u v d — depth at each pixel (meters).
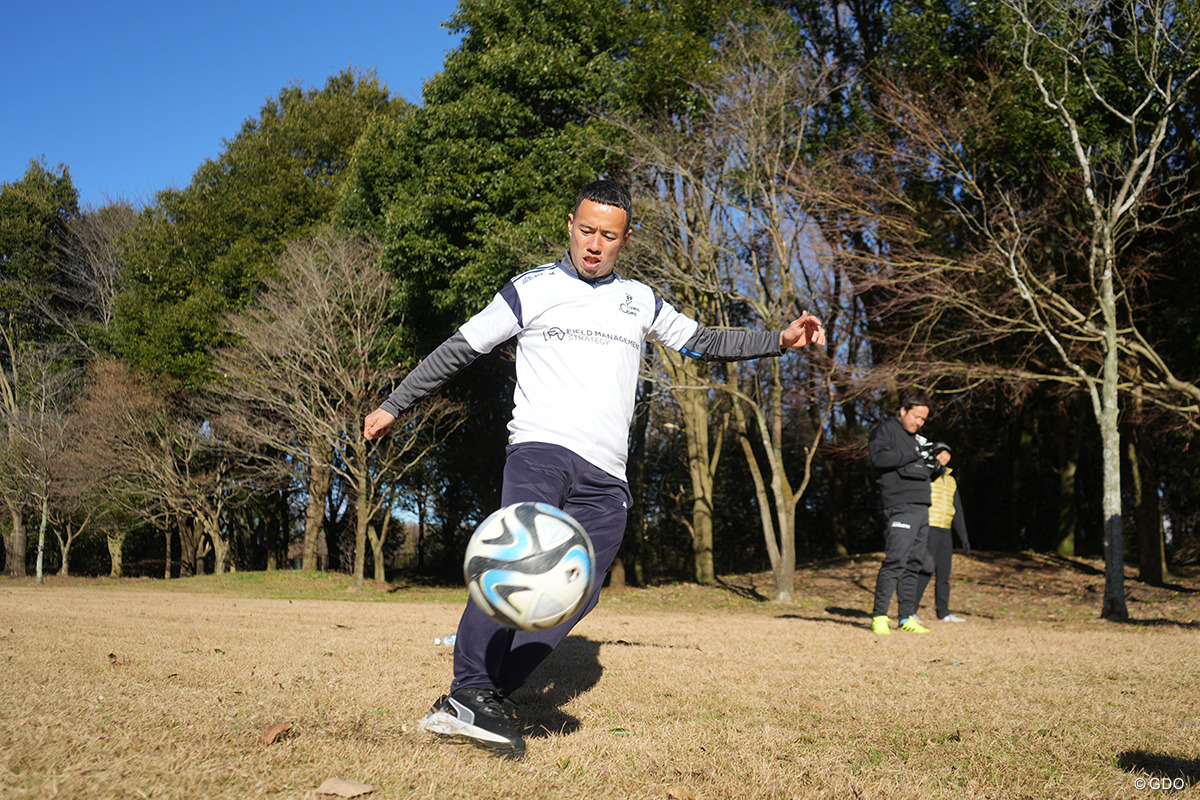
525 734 2.54
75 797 1.71
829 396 15.38
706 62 14.51
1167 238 15.43
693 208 14.48
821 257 14.23
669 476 29.03
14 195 32.12
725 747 2.42
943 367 13.96
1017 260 13.52
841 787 2.05
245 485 26.23
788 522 14.96
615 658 4.28
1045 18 11.90
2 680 3.03
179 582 21.52
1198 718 2.92
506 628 2.43
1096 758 2.40
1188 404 14.18
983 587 15.47
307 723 2.51
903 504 6.77
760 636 5.87
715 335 2.95
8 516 29.72
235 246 24.12
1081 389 14.50
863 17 17.38
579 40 16.80
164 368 24.17
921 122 13.49
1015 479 21.12
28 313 31.98
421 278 17.84
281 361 19.66
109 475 25.53
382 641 4.99
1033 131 13.24
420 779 1.96
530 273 2.70
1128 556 20.70
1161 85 12.59
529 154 16.34
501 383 22.50
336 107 26.55
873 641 5.56
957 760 2.37
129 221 31.92
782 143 14.12
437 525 31.64
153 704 2.64
